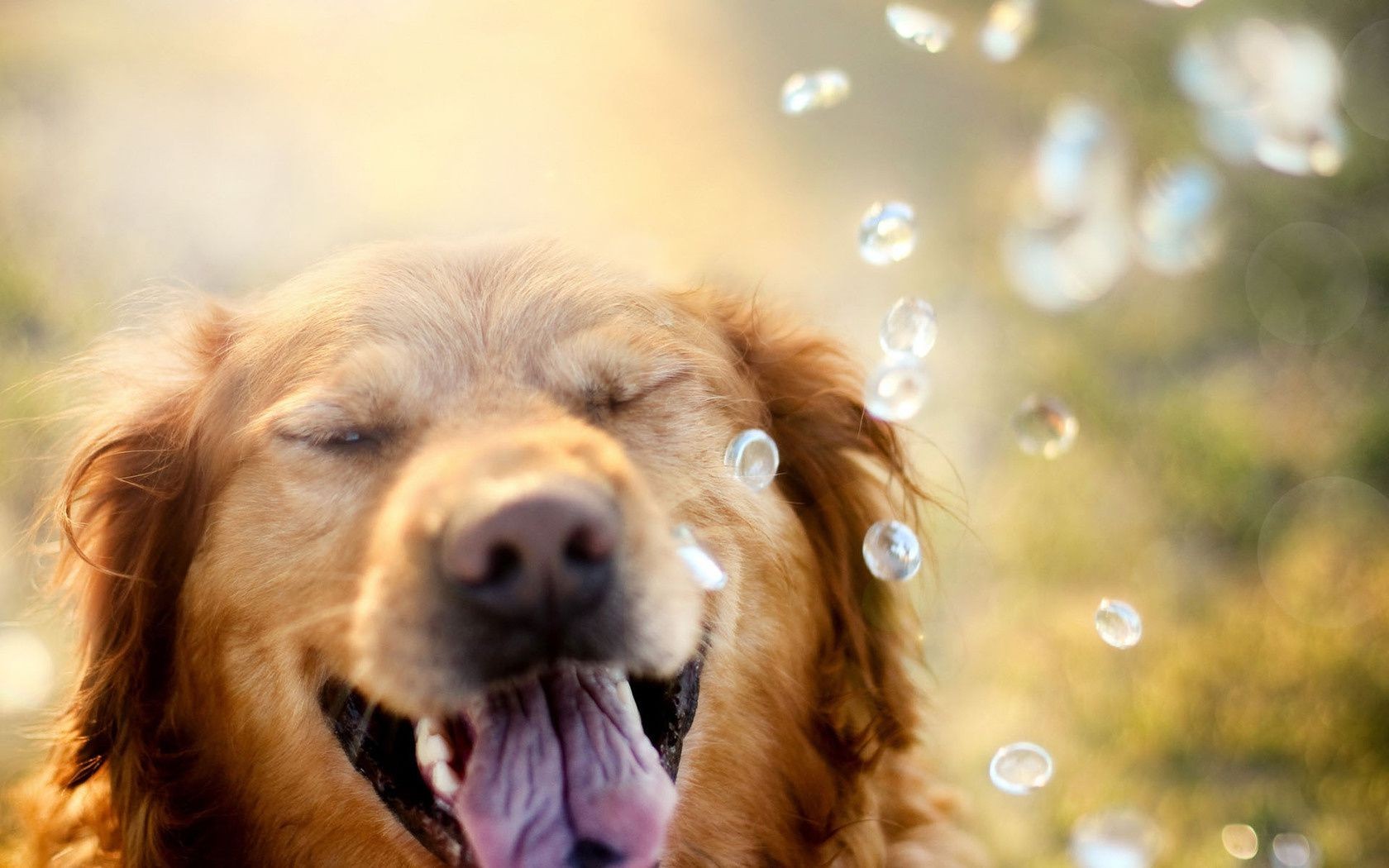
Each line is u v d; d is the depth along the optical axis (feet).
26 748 2.98
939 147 6.55
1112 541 4.04
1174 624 3.72
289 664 2.45
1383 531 4.02
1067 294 5.42
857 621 2.71
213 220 4.93
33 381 3.56
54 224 4.66
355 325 2.50
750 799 2.59
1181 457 4.36
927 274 5.44
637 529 2.29
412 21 7.50
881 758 2.72
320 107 6.14
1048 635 3.69
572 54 7.13
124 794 2.54
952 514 2.89
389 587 2.27
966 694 3.52
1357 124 6.40
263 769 2.50
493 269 2.58
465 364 2.49
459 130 6.05
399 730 2.45
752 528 2.56
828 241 5.54
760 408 2.67
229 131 5.73
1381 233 5.74
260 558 2.46
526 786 2.30
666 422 2.52
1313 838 3.11
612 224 5.24
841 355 2.77
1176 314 5.25
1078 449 4.45
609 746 2.33
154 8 7.02
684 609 2.32
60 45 6.36
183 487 2.57
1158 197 5.76
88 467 2.60
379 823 2.46
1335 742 3.26
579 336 2.52
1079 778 3.24
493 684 2.26
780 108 6.70
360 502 2.42
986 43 4.50
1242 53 6.59
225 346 2.63
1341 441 4.43
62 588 2.64
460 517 2.23
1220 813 3.17
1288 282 5.43
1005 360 4.90
